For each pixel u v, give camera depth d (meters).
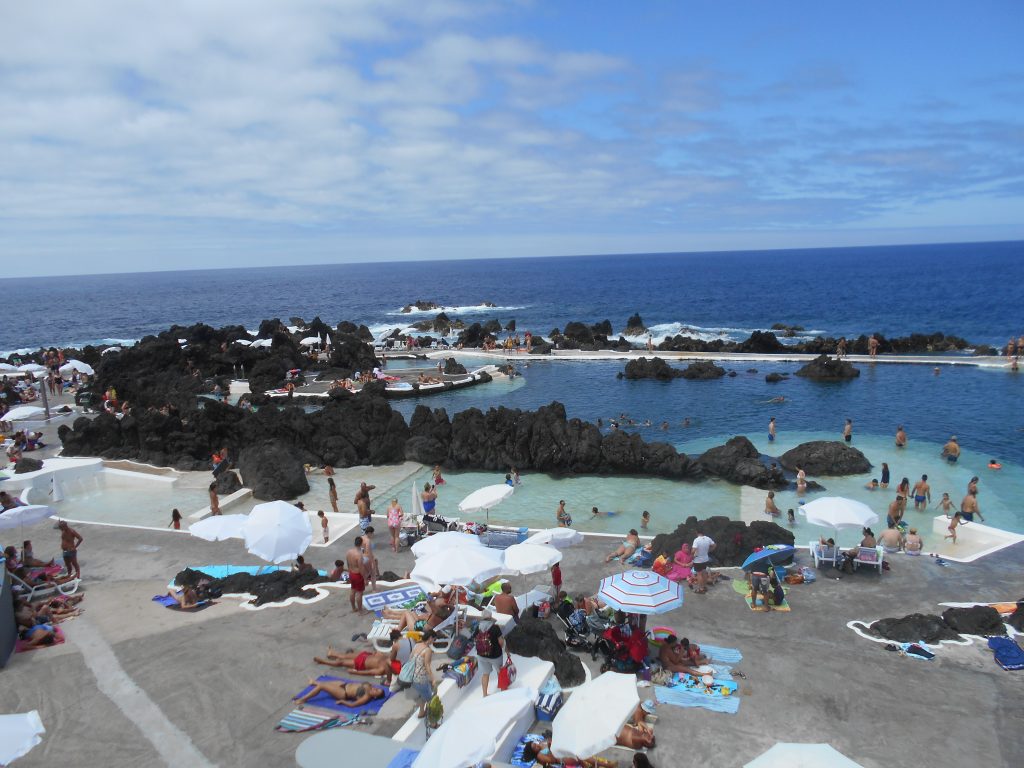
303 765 11.07
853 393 50.56
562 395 54.09
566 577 20.19
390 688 13.88
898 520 24.62
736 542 21.05
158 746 12.59
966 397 47.72
